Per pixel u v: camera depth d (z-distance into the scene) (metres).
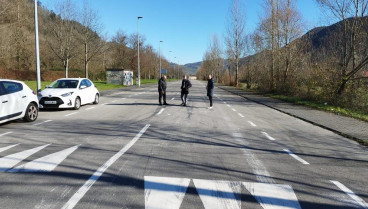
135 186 4.15
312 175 4.86
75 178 4.38
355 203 3.82
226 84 54.09
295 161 5.65
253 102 19.38
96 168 4.87
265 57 29.03
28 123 9.29
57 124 9.20
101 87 33.34
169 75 123.50
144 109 13.81
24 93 9.24
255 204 3.70
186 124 9.64
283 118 11.95
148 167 5.01
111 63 66.00
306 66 21.41
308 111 14.16
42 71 44.59
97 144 6.55
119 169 4.86
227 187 4.22
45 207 3.43
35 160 5.21
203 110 13.90
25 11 33.91
